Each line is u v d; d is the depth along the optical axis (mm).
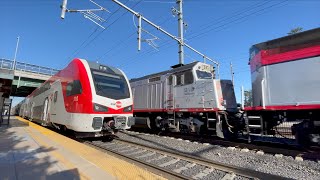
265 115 8375
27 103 24766
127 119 9984
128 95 10344
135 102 16156
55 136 8758
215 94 10469
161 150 7633
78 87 9602
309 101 6945
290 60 7574
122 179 3943
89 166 4633
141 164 6055
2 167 4465
